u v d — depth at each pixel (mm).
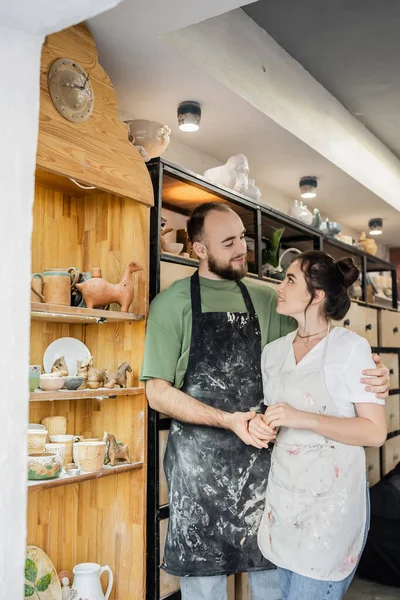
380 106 3820
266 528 1959
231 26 2588
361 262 4414
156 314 2180
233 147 3246
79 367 2049
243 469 2168
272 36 2959
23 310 1103
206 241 2328
